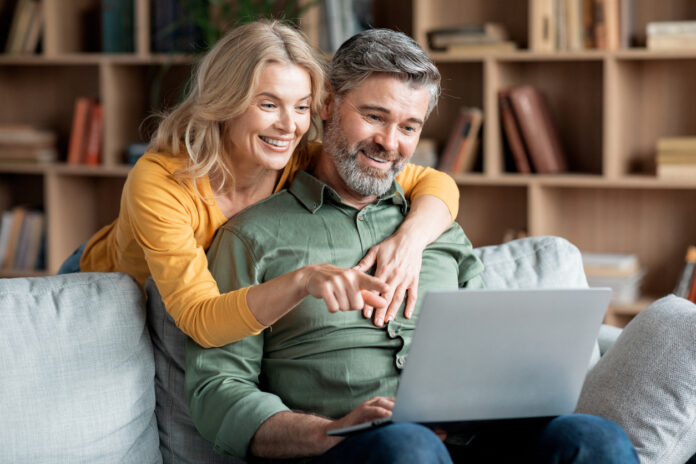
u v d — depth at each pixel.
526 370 1.20
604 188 3.04
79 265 1.90
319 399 1.43
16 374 1.29
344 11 2.92
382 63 1.47
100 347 1.37
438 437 1.16
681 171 2.70
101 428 1.35
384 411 1.20
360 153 1.51
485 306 1.12
